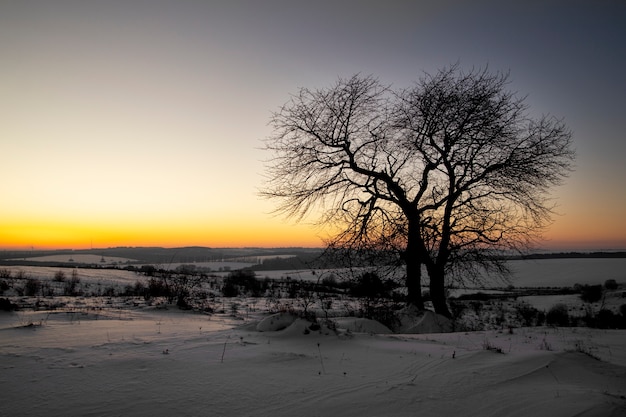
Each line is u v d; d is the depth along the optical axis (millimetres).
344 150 16375
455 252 15617
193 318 10734
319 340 7445
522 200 15438
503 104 15320
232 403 4113
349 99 16109
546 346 7949
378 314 13531
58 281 29750
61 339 6648
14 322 8102
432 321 13016
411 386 4781
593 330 11062
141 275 41000
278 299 20609
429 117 15781
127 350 6074
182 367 5277
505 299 32094
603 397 4348
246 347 6652
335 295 21672
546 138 15172
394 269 15719
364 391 4574
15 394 4113
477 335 9852
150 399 4137
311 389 4602
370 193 16391
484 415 3957
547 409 4023
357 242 15672
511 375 5254
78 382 4547
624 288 39094
